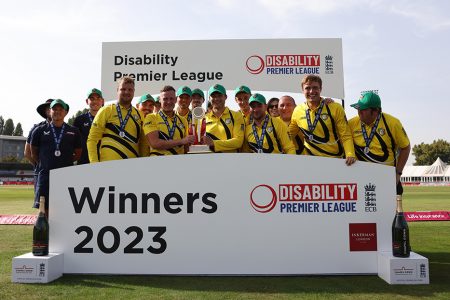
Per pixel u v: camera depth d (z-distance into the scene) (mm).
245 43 6680
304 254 3203
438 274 3223
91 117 5051
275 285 2885
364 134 3691
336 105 3703
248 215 3225
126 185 3287
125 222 3271
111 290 2742
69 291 2711
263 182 3238
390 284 2893
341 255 3203
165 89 3811
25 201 15117
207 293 2662
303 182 3234
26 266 2965
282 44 6656
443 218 7637
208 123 3924
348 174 3238
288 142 3705
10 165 68062
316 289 2760
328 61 6617
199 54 6688
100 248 3271
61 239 3281
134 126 3742
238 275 3201
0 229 6582
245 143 3916
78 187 3305
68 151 4145
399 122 3715
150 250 3250
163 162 3277
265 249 3205
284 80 6641
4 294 2631
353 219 3217
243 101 4180
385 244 3199
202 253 3223
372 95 3596
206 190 3250
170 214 3256
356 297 2557
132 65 6676
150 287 2830
